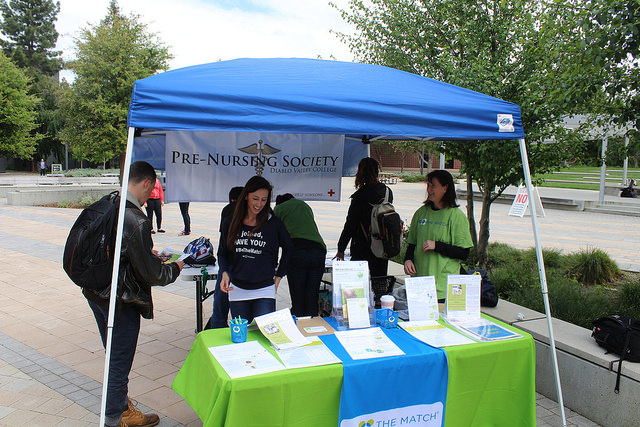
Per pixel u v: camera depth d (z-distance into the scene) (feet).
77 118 72.08
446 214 12.44
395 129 9.82
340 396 8.27
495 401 9.77
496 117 10.66
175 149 16.79
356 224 15.07
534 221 11.18
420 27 22.08
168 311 19.25
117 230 8.80
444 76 21.01
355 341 9.37
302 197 18.63
